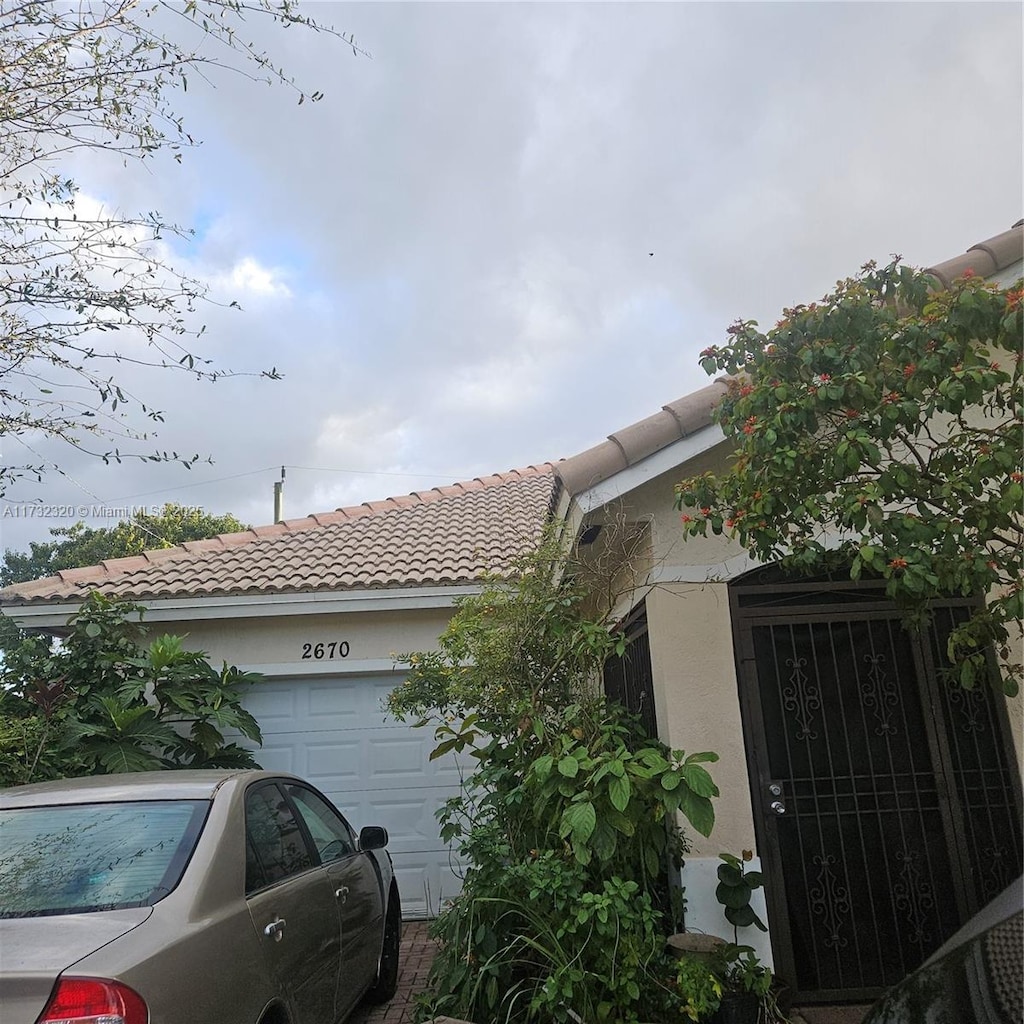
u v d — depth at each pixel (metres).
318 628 9.21
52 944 2.62
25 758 7.45
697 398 5.20
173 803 3.61
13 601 8.94
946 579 3.52
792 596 5.41
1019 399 3.63
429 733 8.95
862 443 3.45
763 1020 4.25
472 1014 4.31
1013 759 5.09
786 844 5.08
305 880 4.03
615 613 6.80
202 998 2.78
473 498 13.19
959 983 1.91
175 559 10.48
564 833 4.19
